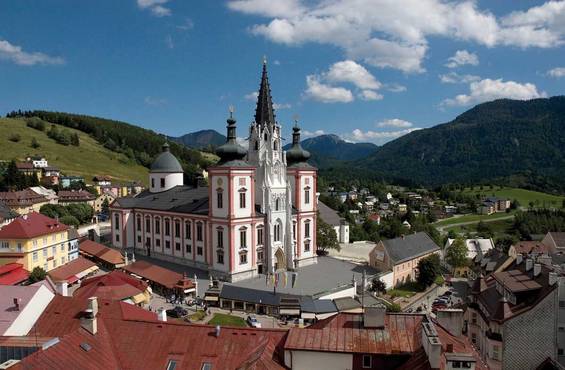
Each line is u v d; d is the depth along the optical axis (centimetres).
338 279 11556
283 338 4444
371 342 4084
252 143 12312
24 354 4644
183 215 12731
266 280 11344
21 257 10831
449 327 5138
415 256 13588
